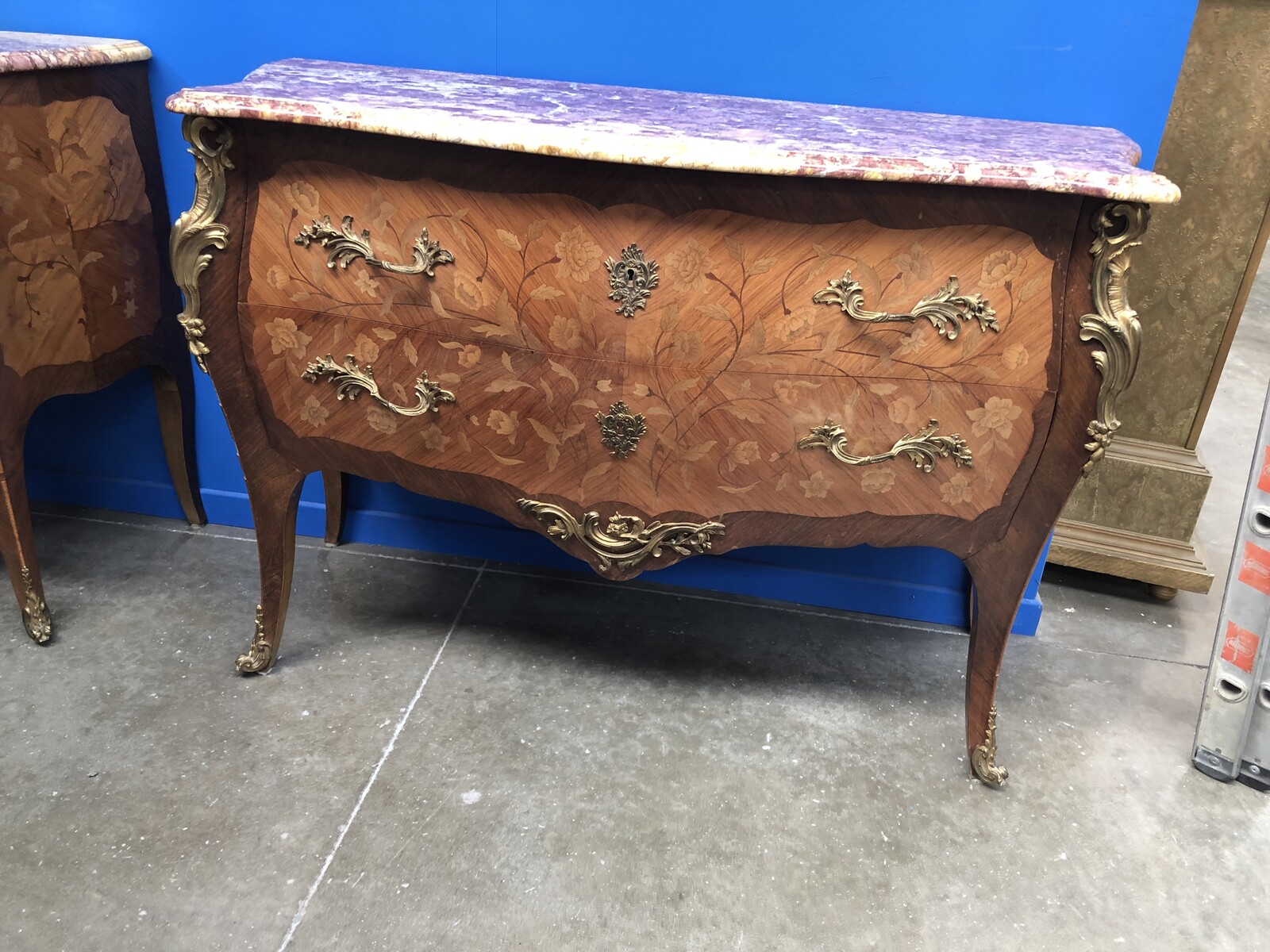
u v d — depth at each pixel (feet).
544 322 4.05
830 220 3.73
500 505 4.58
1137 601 6.63
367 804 4.45
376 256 4.05
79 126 4.99
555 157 3.72
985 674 4.66
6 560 5.29
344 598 5.99
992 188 3.59
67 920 3.79
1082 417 3.93
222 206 4.07
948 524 4.33
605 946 3.86
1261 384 11.48
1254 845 4.57
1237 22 5.45
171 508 6.72
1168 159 5.87
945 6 4.81
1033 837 4.54
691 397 4.11
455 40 5.24
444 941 3.83
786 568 6.24
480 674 5.40
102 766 4.56
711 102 4.82
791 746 5.03
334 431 4.54
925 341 3.91
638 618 6.03
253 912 3.89
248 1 5.25
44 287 4.97
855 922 4.04
